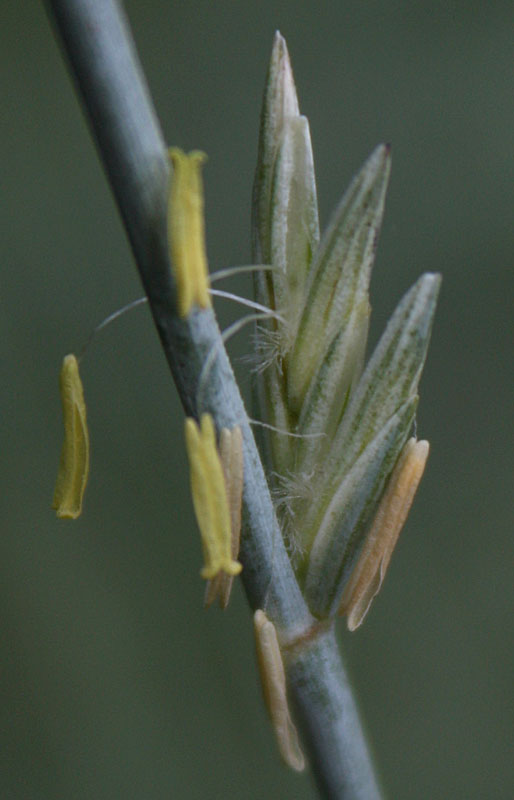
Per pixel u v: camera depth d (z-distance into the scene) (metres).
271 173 0.09
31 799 0.12
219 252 0.13
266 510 0.09
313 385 0.09
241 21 0.13
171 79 0.13
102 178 0.12
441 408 0.13
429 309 0.09
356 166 0.13
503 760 0.12
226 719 0.12
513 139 0.13
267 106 0.09
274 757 0.12
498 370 0.13
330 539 0.09
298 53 0.13
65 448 0.09
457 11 0.13
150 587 0.12
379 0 0.13
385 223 0.13
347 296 0.09
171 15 0.13
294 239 0.09
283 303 0.09
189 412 0.09
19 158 0.12
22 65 0.12
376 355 0.09
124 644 0.12
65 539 0.12
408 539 0.12
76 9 0.08
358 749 0.09
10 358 0.12
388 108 0.13
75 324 0.12
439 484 0.12
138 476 0.12
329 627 0.09
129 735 0.12
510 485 0.12
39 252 0.12
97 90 0.08
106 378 0.12
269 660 0.09
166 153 0.08
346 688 0.09
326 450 0.09
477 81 0.13
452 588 0.12
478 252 0.13
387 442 0.09
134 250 0.08
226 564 0.08
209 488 0.08
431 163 0.13
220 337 0.09
